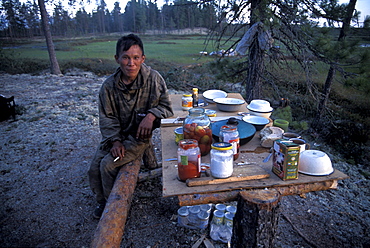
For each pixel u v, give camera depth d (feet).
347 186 11.11
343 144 15.23
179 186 4.84
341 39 14.82
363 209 9.41
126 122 8.03
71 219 8.48
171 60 50.72
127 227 8.07
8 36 156.25
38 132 16.01
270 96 21.86
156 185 10.34
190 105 9.45
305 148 5.81
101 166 7.35
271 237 4.77
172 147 6.64
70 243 7.47
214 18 18.20
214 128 6.66
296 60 16.55
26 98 24.07
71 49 82.02
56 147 13.92
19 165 11.99
